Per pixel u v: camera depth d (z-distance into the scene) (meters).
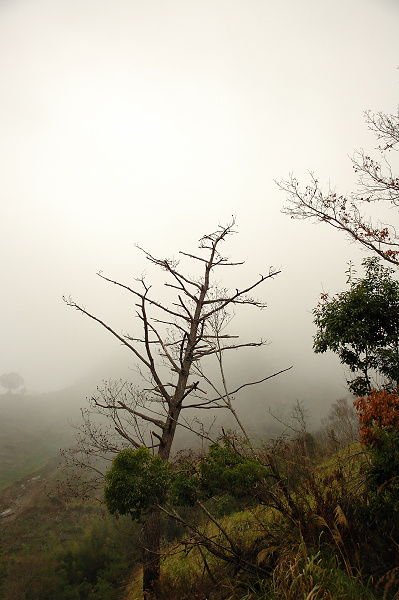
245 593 4.66
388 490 4.64
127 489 4.82
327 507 4.89
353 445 8.07
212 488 5.02
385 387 9.38
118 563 13.30
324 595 3.43
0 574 12.92
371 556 4.33
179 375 9.64
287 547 4.63
